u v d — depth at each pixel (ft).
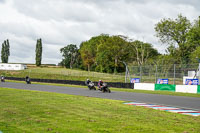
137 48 232.94
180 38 169.58
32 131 22.02
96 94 69.92
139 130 23.24
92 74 171.73
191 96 70.23
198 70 91.30
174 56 167.02
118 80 130.82
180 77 93.97
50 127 23.61
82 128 23.40
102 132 22.13
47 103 41.57
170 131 23.24
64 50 380.78
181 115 33.53
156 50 253.24
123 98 58.59
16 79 170.71
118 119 28.43
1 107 35.32
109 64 247.50
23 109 33.88
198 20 161.17
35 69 244.01
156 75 100.27
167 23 170.91
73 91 80.89
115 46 237.66
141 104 46.32
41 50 328.90
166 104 47.96
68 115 30.27
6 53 358.43
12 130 22.25
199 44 159.33
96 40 296.71
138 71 107.86
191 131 23.56
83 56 303.07
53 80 148.56
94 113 32.24
